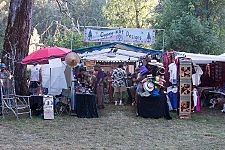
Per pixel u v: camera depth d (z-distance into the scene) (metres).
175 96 12.02
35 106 11.12
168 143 7.87
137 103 11.18
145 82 11.06
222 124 10.17
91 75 12.77
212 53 22.42
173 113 11.80
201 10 24.11
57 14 40.12
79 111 10.98
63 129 9.20
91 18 39.88
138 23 32.47
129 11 32.75
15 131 8.91
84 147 7.38
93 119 10.66
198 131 9.19
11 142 7.78
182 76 11.07
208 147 7.54
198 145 7.71
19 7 13.16
